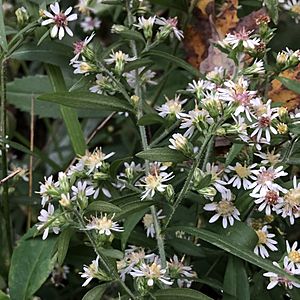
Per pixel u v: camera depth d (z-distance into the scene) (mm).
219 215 277
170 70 361
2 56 317
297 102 317
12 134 406
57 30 298
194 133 288
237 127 265
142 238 294
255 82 304
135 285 271
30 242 303
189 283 286
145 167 292
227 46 298
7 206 331
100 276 261
